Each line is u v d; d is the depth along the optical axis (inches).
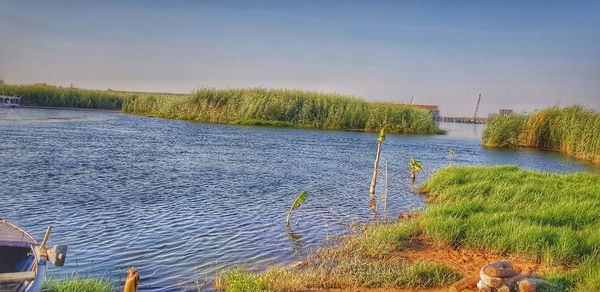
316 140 1989.4
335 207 781.3
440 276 450.9
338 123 2721.5
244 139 1855.3
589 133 1750.7
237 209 730.8
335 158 1441.9
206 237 578.2
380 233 571.2
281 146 1685.5
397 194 922.1
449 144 2170.3
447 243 557.9
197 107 2888.8
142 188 848.3
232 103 2842.0
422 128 2822.3
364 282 436.5
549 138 2100.1
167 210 701.3
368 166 1312.7
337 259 506.9
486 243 546.0
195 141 1691.7
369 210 771.4
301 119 2736.2
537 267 487.8
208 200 783.1
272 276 431.2
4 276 306.2
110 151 1306.6
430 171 1270.9
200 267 475.8
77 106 3518.7
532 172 1043.9
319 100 2815.0
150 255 506.0
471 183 897.5
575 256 504.1
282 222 666.2
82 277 435.8
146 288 418.9
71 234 565.0
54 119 2322.8
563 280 425.4
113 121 2455.7
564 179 972.6
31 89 3334.2
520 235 543.8
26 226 586.2
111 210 682.8
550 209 665.6
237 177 1023.6
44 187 805.2
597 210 664.4
